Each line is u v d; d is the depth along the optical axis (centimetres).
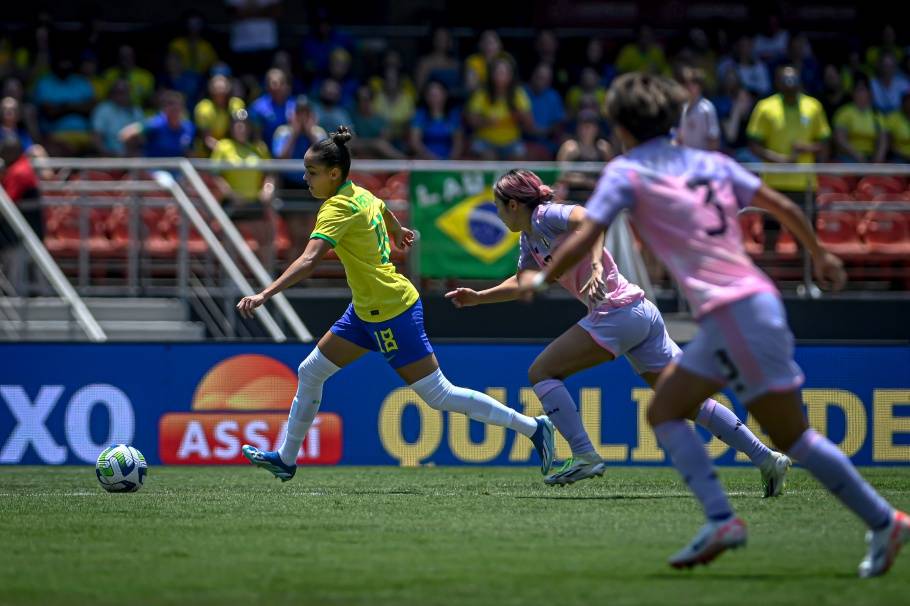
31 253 4078
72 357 3656
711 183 1619
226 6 5812
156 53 5675
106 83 5288
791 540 1955
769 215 4550
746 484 2953
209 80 5084
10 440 3647
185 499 2580
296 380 3647
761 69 5659
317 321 4394
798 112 4884
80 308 4025
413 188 4272
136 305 4234
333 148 2559
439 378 2656
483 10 6319
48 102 5088
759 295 1577
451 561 1772
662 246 1612
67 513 2339
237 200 4319
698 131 4172
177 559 1800
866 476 3253
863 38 6212
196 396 3647
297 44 5953
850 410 3641
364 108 5181
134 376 3653
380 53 5756
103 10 6253
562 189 4316
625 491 2750
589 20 6400
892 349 3650
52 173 4484
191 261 4312
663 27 6450
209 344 3659
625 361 3638
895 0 6431
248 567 1728
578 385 3634
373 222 2591
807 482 2977
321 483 2994
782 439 1630
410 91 5472
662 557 1800
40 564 1759
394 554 1838
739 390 1602
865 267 4584
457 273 4288
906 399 3644
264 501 2541
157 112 5128
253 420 3641
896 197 4631
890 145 5469
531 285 1592
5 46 5378
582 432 2602
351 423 3634
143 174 4431
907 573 1664
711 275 1587
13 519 2248
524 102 5150
